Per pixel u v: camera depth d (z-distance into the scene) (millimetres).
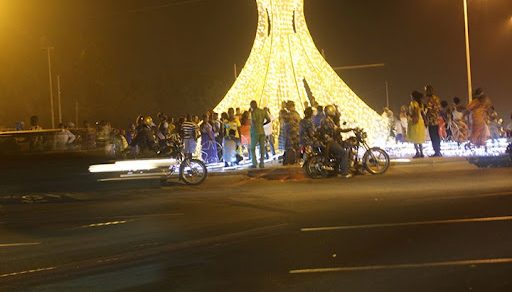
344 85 25859
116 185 20125
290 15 25547
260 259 9242
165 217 13562
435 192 14547
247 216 12977
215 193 16922
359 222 11469
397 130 28047
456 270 7992
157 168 20406
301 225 11570
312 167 18656
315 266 8609
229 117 22609
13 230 13164
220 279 8320
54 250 10852
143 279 8609
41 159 34000
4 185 22234
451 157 21188
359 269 8305
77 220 13961
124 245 10906
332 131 18562
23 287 8578
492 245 9164
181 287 8070
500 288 7176
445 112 26047
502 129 28391
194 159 19250
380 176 18312
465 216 11398
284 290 7586
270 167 21203
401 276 7863
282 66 25359
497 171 17906
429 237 9891
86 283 8578
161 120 25141
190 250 10219
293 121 21922
